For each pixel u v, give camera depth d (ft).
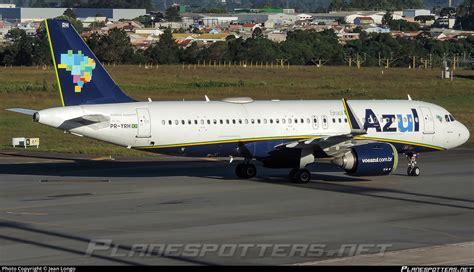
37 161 503.20
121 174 445.78
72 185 402.31
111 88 414.62
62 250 256.52
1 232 285.23
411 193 380.99
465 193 381.40
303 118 437.99
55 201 353.92
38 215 319.27
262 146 429.79
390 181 422.41
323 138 406.41
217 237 277.44
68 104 408.05
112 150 561.84
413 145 455.22
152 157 528.63
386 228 295.69
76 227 294.66
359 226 299.17
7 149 566.77
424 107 463.01
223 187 398.83
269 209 335.67
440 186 404.36
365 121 444.96
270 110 435.12
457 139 467.52
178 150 419.95
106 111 405.18
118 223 302.86
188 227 295.48
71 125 399.65
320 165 488.02
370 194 377.71
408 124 452.76
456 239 276.62
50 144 598.34
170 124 412.77
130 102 416.26
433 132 458.91
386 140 448.24
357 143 419.54
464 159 518.37
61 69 405.59
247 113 428.97
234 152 428.15
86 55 409.49
